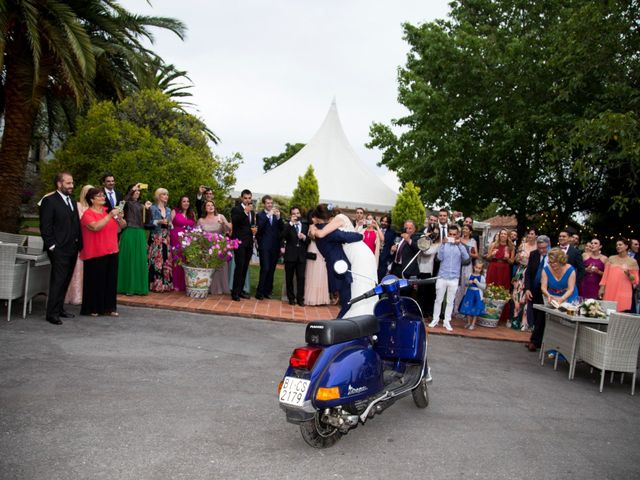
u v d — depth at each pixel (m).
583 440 4.52
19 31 14.11
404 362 4.89
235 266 9.72
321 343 3.73
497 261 10.91
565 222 20.23
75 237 7.09
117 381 4.97
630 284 8.36
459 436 4.37
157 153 14.96
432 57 19.67
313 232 5.61
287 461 3.64
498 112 18.56
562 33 14.96
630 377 7.14
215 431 4.04
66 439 3.70
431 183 19.34
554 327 7.25
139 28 16.69
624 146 10.70
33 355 5.52
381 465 3.70
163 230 9.89
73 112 20.06
